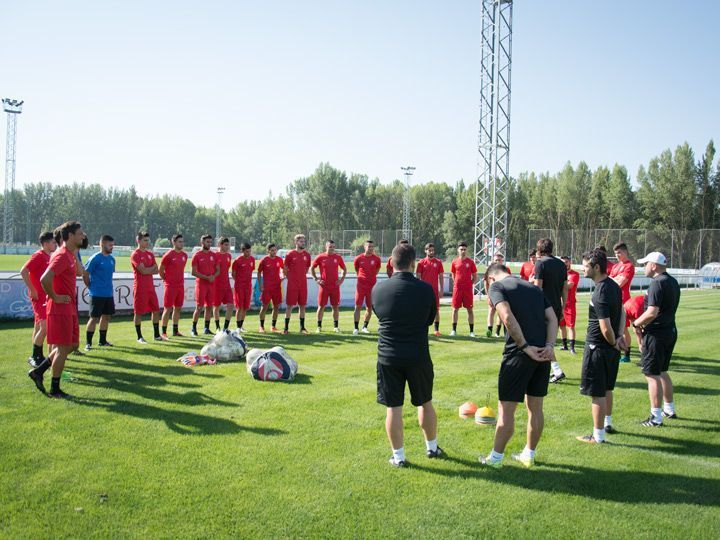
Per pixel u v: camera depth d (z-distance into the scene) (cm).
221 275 1115
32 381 679
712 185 5538
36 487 388
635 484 420
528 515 366
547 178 7056
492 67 1948
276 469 429
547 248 665
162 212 8756
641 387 743
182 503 370
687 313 1717
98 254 902
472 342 1076
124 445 471
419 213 7056
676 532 348
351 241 4278
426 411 455
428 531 341
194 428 518
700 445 512
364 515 359
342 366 813
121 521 344
